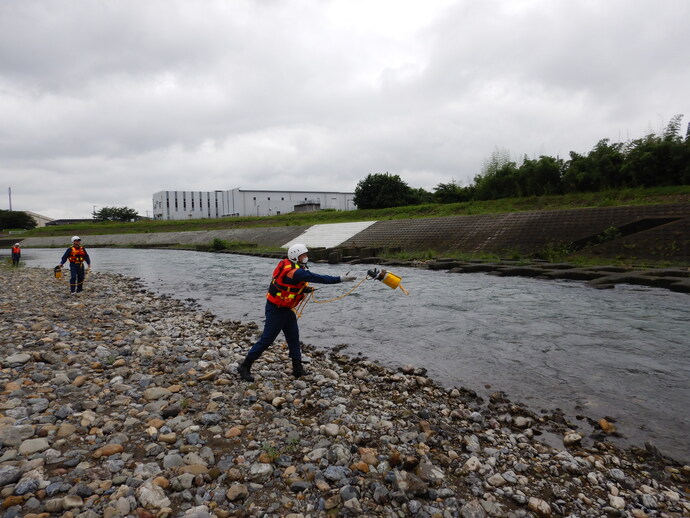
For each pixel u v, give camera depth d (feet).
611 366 23.39
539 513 11.07
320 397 18.63
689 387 20.39
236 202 304.71
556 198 100.48
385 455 13.48
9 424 13.85
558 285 50.96
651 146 90.33
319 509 10.64
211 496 10.95
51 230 260.01
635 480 13.03
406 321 35.27
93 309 38.06
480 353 26.32
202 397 17.79
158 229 232.94
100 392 17.54
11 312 34.73
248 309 43.14
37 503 9.95
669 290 45.14
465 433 15.83
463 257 78.54
